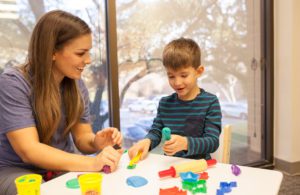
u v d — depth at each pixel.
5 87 1.08
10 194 0.98
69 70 1.13
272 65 2.48
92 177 0.73
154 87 2.16
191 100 1.34
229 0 2.33
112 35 1.96
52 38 1.09
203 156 1.22
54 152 1.00
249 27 2.42
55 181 0.86
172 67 1.31
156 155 1.10
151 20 2.10
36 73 1.12
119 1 2.00
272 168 2.54
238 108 2.44
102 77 2.02
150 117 2.18
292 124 2.39
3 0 1.71
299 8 2.33
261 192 0.75
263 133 2.56
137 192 0.78
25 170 1.11
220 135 1.27
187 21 2.21
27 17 1.77
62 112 1.22
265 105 2.54
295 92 2.39
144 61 2.11
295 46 2.35
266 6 2.44
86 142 1.26
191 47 1.33
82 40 1.11
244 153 2.49
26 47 1.79
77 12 1.91
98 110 2.03
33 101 1.11
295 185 2.19
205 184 0.80
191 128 1.31
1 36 1.72
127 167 0.97
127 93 2.09
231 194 0.74
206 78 2.29
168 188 0.78
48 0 1.82
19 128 1.03
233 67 2.39
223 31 2.33
